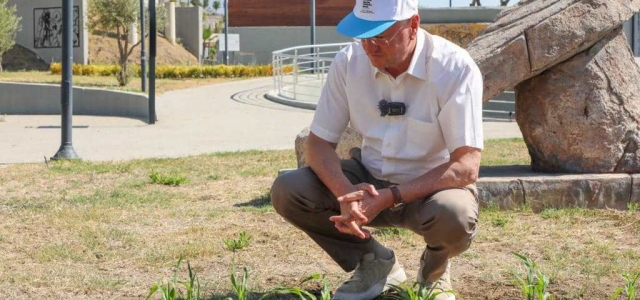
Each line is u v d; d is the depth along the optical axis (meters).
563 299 4.84
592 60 7.78
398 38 4.06
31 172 11.04
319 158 4.38
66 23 12.61
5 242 6.70
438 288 4.41
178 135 17.83
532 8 8.11
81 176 10.70
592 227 6.79
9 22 36.91
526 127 8.09
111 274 5.65
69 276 5.55
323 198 4.43
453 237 4.12
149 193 9.23
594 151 7.75
